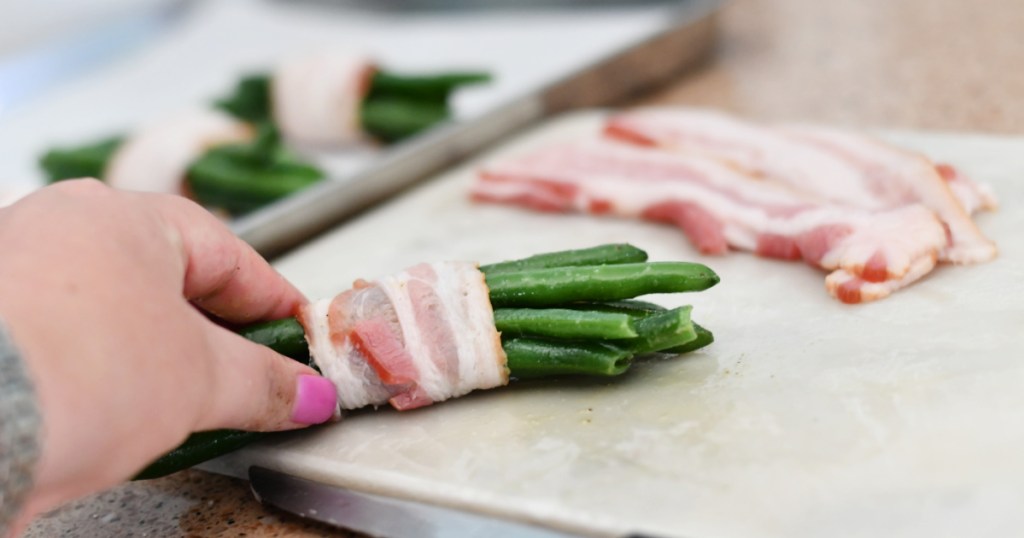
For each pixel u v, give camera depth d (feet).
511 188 1.79
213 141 2.07
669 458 1.26
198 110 2.20
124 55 3.15
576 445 1.29
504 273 1.38
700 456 1.26
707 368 1.36
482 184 1.82
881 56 2.22
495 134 2.06
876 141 1.66
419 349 1.34
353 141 2.28
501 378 1.35
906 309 1.40
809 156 1.68
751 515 1.20
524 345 1.35
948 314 1.37
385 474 1.30
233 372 1.24
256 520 1.31
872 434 1.25
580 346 1.34
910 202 1.53
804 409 1.28
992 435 1.22
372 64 2.26
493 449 1.30
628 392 1.34
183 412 1.19
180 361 1.19
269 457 1.34
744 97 2.16
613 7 3.01
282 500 1.31
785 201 1.57
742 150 1.74
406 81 2.23
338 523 1.28
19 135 2.66
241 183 1.98
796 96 2.10
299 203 1.81
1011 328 1.34
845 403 1.28
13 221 1.21
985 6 2.42
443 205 1.84
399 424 1.36
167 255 1.25
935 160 1.68
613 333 1.31
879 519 1.18
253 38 3.17
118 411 1.15
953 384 1.28
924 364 1.31
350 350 1.35
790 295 1.46
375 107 2.23
